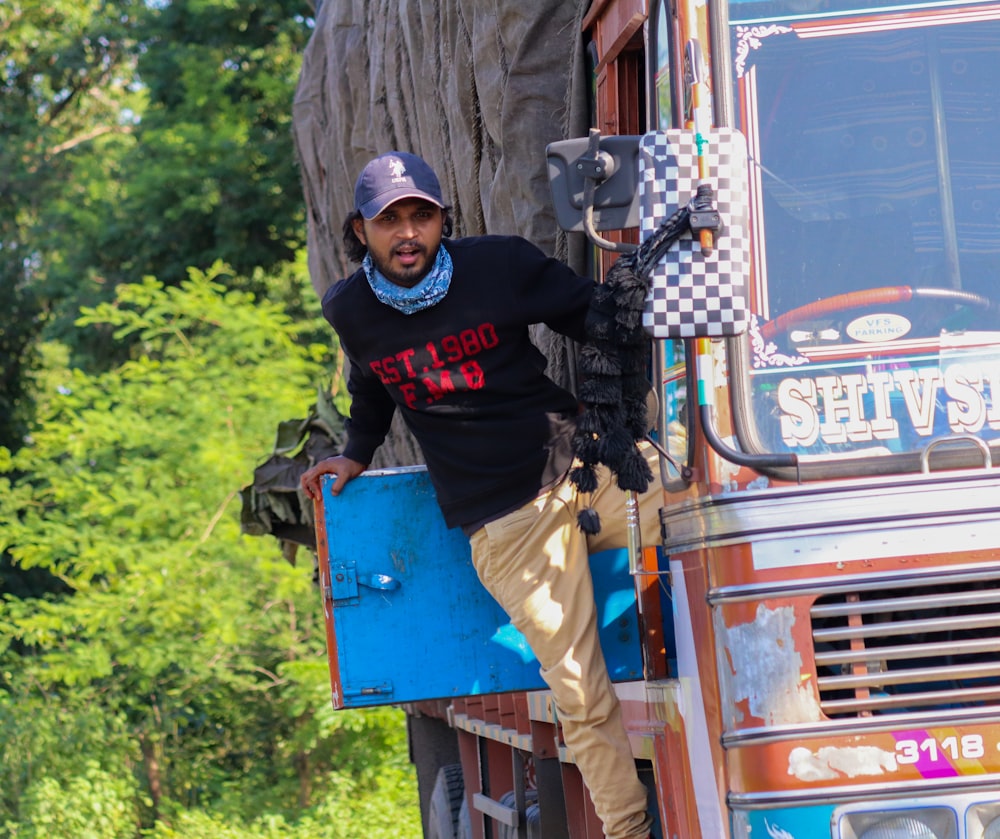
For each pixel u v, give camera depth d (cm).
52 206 3981
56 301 4100
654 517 673
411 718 1644
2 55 4512
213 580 2741
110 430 2850
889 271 575
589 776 670
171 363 2997
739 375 559
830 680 537
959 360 564
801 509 544
